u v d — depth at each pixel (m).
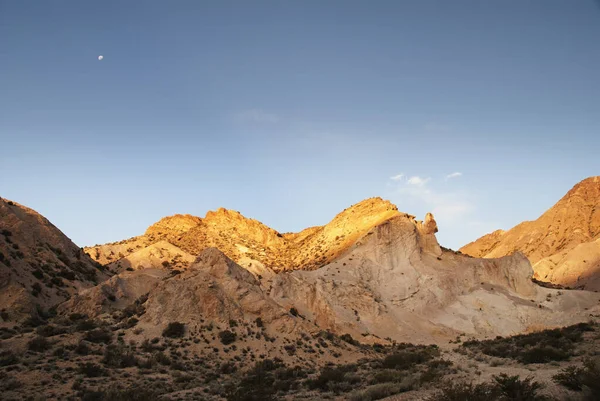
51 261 84.81
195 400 38.19
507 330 93.06
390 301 98.94
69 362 46.31
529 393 26.30
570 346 50.72
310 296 92.38
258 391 39.12
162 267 122.94
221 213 181.12
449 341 87.25
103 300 71.38
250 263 126.06
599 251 164.12
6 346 48.38
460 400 26.22
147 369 47.44
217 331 58.34
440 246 122.00
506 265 109.69
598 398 24.52
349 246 121.56
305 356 57.12
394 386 35.25
